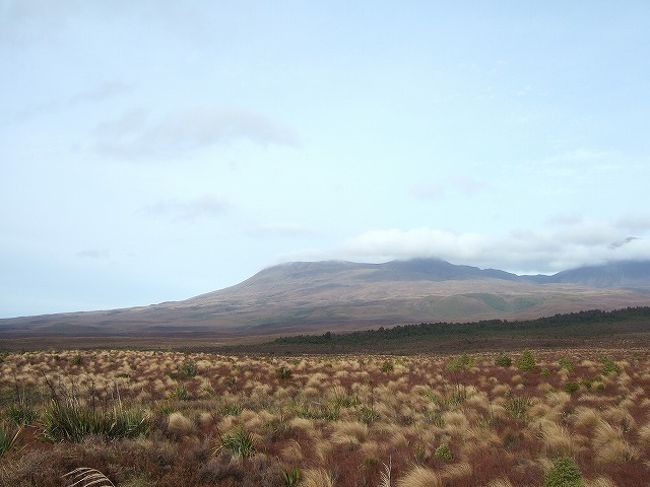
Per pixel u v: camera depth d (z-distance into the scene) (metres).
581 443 11.15
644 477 8.59
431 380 24.78
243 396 21.11
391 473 9.27
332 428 13.04
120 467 8.16
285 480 8.66
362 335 110.81
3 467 7.84
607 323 113.31
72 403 11.37
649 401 16.19
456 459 10.12
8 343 130.12
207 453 9.66
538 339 87.25
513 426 13.15
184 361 37.97
